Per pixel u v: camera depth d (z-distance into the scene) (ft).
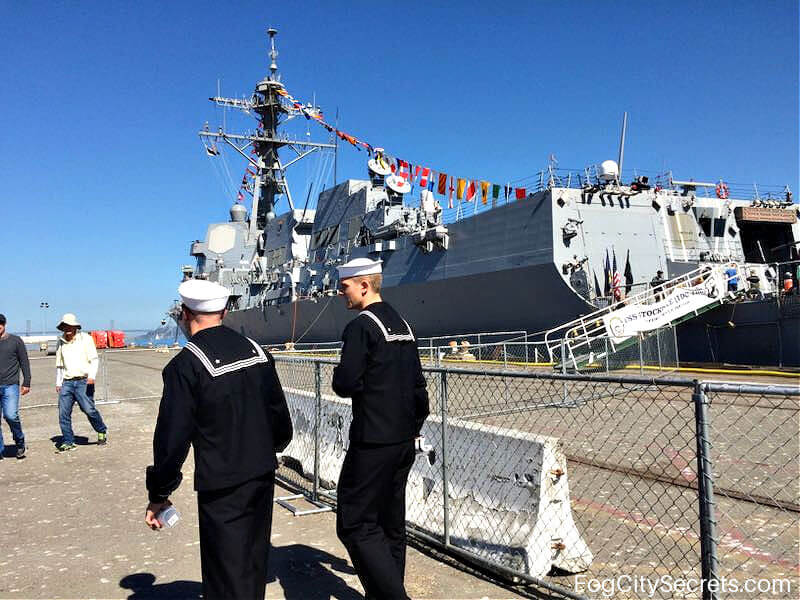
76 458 28.58
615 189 66.33
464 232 71.56
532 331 66.74
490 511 15.23
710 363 62.13
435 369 16.22
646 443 27.25
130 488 23.09
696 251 70.28
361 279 13.24
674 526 17.12
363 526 12.17
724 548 15.49
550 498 14.12
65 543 17.03
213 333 11.01
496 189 65.46
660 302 56.49
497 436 15.44
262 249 135.13
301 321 104.73
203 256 142.82
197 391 10.40
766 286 65.36
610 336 53.11
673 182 72.43
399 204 89.61
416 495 17.78
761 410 35.27
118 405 48.83
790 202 76.74
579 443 27.45
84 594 13.66
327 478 22.22
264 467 10.70
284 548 16.33
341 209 100.42
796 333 55.16
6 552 16.35
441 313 76.59
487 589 13.64
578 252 62.39
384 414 12.17
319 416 21.12
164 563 15.52
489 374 14.37
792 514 17.75
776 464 23.39
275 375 11.54
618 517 18.01
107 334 235.40
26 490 22.95
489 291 68.74
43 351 236.43
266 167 132.98
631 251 64.80
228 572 10.23
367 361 12.26
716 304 59.82
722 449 26.09
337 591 13.67
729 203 73.77
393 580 11.81
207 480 10.34
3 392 28.43
